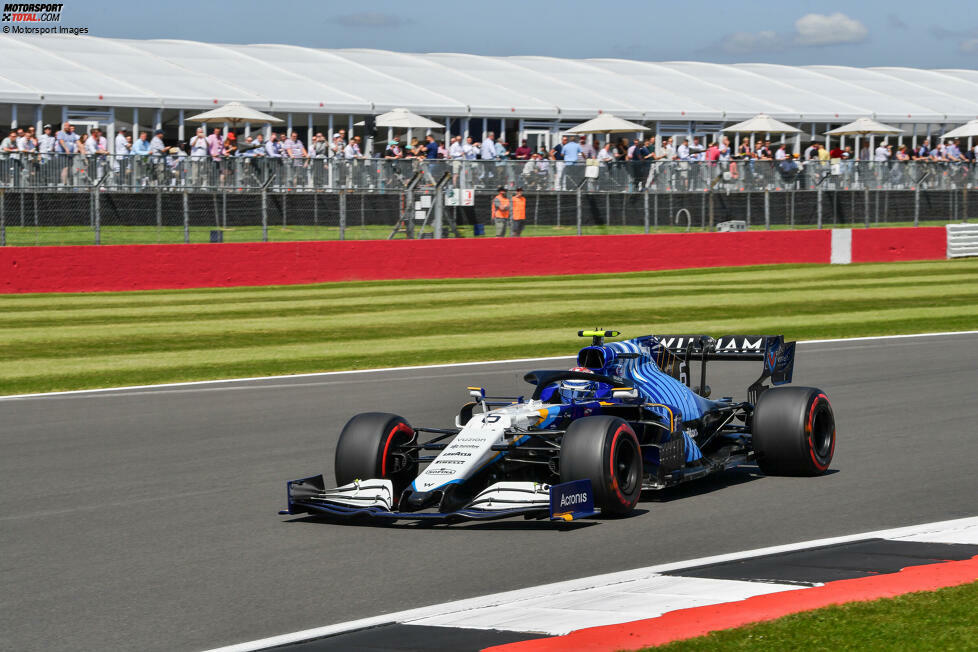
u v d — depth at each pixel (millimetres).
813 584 6457
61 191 27547
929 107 60125
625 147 41094
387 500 8188
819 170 36938
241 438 11711
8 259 25906
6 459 10828
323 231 30516
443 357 17641
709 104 53312
